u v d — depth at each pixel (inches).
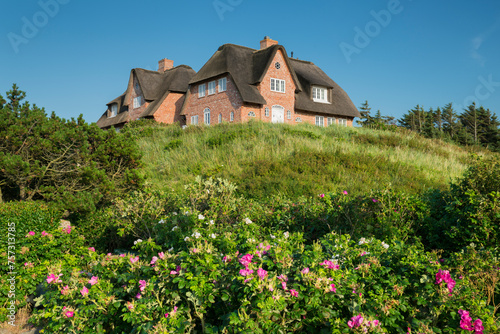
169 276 159.3
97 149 442.3
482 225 226.5
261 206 341.1
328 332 137.7
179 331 137.6
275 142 709.9
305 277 143.9
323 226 286.0
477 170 264.1
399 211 270.1
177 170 631.2
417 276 157.0
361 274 161.3
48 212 303.3
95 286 170.4
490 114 2573.8
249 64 1289.4
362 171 547.8
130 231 342.6
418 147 808.3
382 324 137.3
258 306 130.0
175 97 1541.6
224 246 195.2
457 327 137.8
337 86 1584.6
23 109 433.1
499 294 172.9
